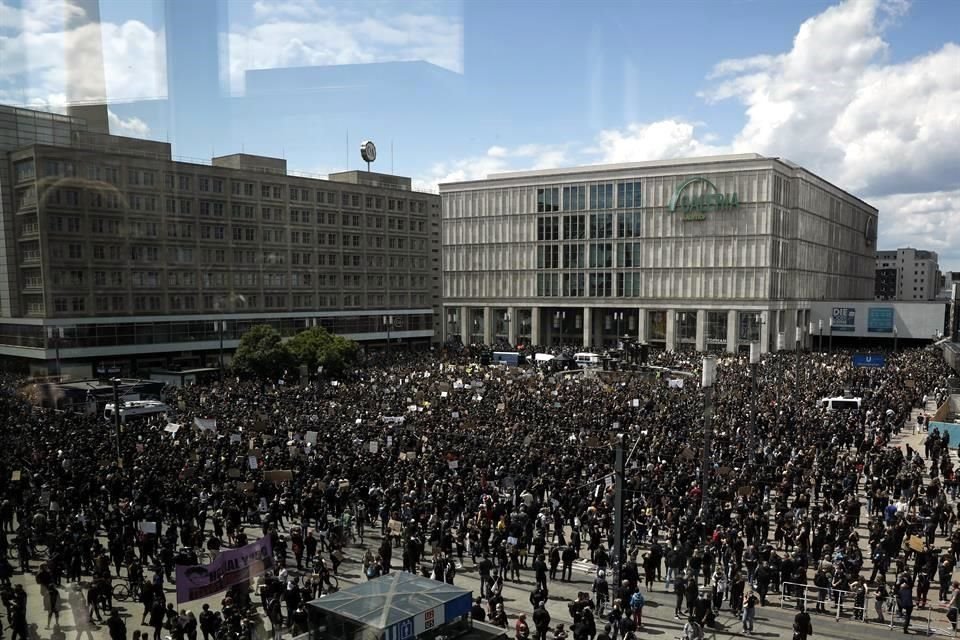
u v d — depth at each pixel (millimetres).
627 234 113062
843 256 139125
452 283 130375
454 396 54750
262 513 28656
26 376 30844
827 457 35156
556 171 118500
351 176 83000
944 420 50562
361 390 59000
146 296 34781
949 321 107250
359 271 86312
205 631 17906
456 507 28219
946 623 21375
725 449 36875
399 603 15516
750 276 104000
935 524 26062
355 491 29125
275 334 61719
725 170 104812
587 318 117500
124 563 24328
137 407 43406
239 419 44562
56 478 29031
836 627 21109
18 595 13453
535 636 18453
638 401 49312
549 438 39250
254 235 58406
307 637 15844
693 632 19094
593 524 26500
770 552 24078
